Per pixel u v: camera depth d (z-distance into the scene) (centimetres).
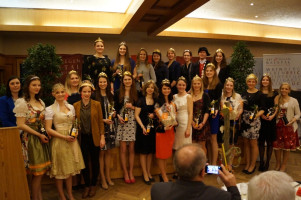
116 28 686
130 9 559
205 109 399
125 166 395
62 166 300
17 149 248
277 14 759
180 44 823
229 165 194
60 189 312
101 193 355
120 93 384
